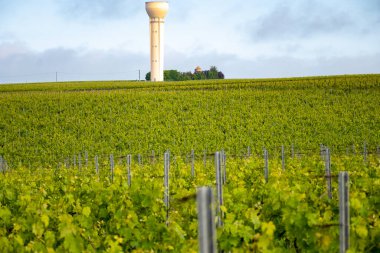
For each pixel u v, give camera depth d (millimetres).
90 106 52906
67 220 7387
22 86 87500
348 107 51000
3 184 14391
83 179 14516
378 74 82688
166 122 46750
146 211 9328
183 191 10172
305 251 6742
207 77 158000
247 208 8484
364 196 8227
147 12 109125
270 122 46719
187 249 6535
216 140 42156
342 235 5770
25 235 7906
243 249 6176
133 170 17000
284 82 68812
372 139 41562
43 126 47469
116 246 6848
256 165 15734
